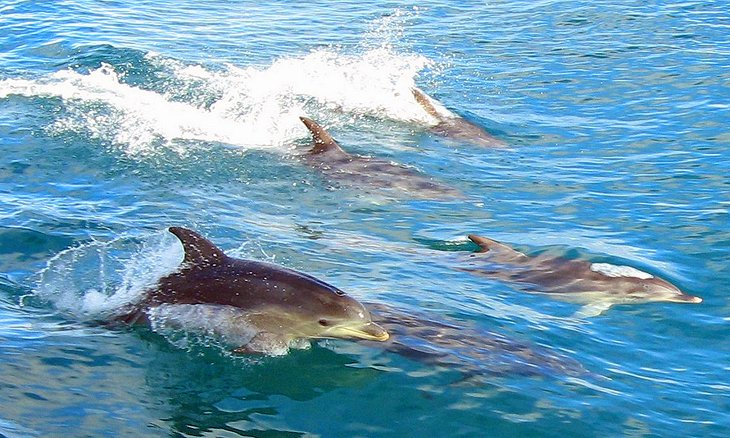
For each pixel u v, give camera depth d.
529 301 11.31
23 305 10.61
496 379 9.41
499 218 14.19
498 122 18.95
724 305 11.37
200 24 26.14
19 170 15.24
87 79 20.08
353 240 13.12
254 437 8.41
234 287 10.05
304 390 9.16
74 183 14.86
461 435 8.56
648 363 10.00
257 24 26.47
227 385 9.21
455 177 15.96
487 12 28.12
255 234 13.13
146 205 14.04
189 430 8.45
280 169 15.89
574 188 15.41
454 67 22.72
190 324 9.95
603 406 9.05
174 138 16.97
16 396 8.72
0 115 17.72
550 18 27.09
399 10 28.41
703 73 21.53
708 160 16.50
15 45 22.80
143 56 21.86
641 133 18.06
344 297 9.83
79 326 10.16
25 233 12.55
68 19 25.45
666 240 13.27
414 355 9.78
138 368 9.39
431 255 12.68
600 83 21.28
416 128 18.48
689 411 9.05
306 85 20.91
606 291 11.57
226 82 20.67
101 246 12.30
